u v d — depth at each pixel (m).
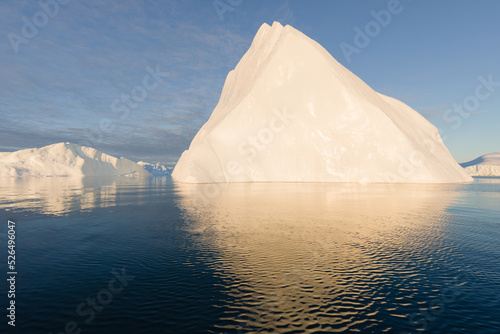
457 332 5.19
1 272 8.13
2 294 6.69
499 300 6.54
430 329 5.28
